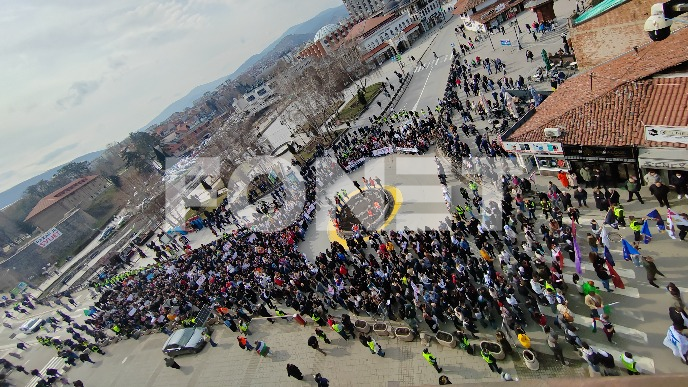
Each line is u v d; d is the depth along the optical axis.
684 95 21.94
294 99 88.94
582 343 17.80
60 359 41.38
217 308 31.64
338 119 78.94
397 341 23.95
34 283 79.25
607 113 25.12
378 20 118.00
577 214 24.56
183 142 170.75
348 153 53.03
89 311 49.03
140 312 40.38
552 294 20.00
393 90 77.31
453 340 21.58
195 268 44.66
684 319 16.33
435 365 20.58
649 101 23.39
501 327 21.52
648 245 21.44
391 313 25.17
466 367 20.42
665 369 16.17
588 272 21.78
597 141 24.83
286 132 100.88
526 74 48.84
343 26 143.50
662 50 25.38
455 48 80.31
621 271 20.95
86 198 118.12
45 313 58.19
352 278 29.00
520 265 22.61
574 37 36.28
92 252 81.94
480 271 23.78
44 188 155.75
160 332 36.78
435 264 26.08
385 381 21.86
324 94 88.25
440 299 23.36
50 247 89.44
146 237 72.62
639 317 18.50
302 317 29.69
